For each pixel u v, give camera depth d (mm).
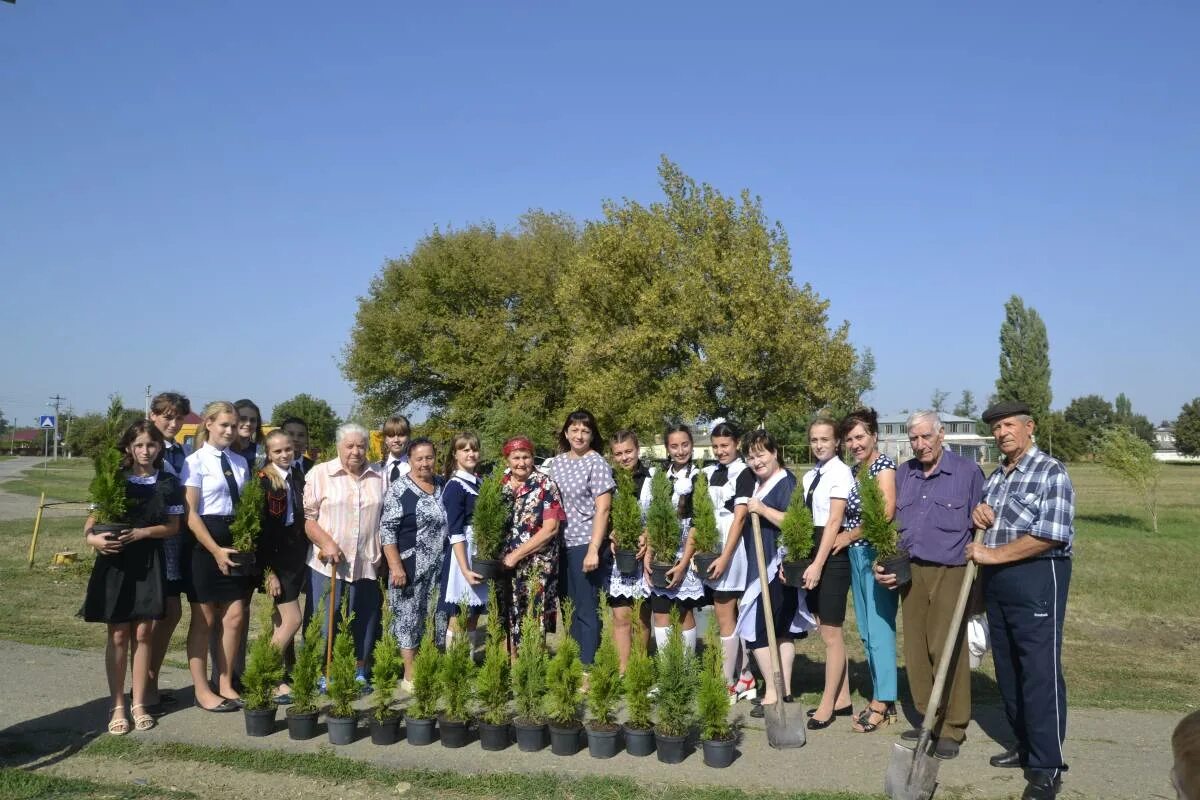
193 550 6152
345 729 5574
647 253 30688
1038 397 64812
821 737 5863
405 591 6855
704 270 29859
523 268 42094
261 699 5688
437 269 42312
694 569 6438
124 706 5773
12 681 6926
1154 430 119188
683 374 29703
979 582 5469
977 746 5785
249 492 6051
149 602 5707
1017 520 5008
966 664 5508
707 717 5262
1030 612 4957
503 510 6289
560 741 5418
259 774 5199
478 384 41281
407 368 42156
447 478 7918
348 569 6664
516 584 6719
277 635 6629
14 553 15375
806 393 29234
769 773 5156
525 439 6855
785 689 6582
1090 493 41312
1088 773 5297
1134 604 12281
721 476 6879
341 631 5758
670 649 5434
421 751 5484
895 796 4762
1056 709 4852
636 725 5461
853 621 10891
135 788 4977
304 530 6742
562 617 6562
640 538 6418
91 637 8773
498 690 5562
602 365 32094
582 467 6945
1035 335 65312
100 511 5465
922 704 5676
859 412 6285
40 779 5031
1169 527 24234
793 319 28516
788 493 6340
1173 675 8445
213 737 5664
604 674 5488
